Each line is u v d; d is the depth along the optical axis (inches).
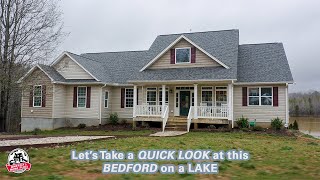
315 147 490.9
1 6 879.7
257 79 920.3
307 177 259.3
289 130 859.4
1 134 805.9
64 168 293.7
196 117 882.1
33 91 1012.5
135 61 1171.9
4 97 948.6
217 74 882.1
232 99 882.1
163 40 1109.7
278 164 316.2
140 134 755.4
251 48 1062.4
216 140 566.6
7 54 868.0
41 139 580.4
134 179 252.7
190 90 979.3
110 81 1064.2
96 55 1263.5
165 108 916.0
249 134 767.7
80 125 1005.8
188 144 485.4
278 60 975.6
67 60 1066.7
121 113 1075.9
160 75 941.8
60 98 1037.2
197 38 1064.2
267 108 914.1
